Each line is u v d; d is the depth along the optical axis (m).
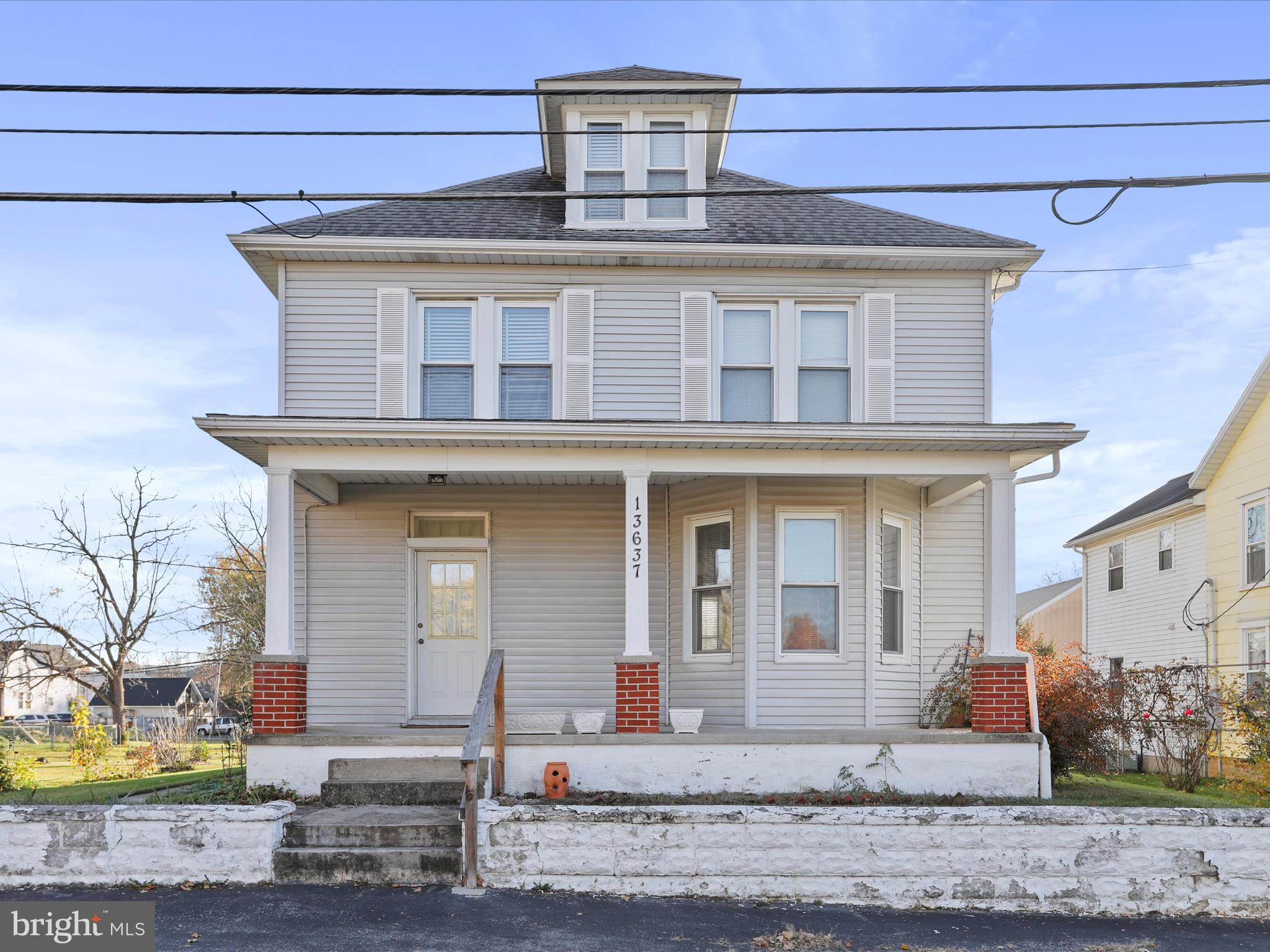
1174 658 23.70
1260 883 8.32
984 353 13.87
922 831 8.35
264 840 8.59
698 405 13.58
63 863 8.52
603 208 14.27
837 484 13.15
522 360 13.73
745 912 7.98
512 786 11.11
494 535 13.73
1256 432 20.55
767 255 13.50
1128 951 7.33
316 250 13.41
